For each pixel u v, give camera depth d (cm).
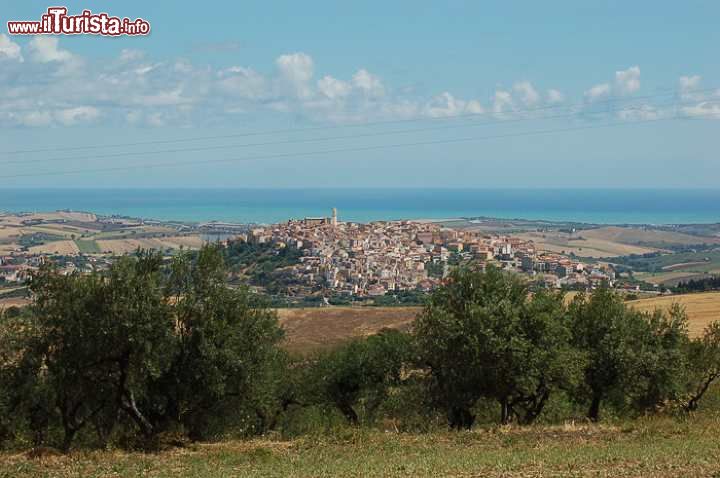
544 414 5075
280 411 5378
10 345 3897
